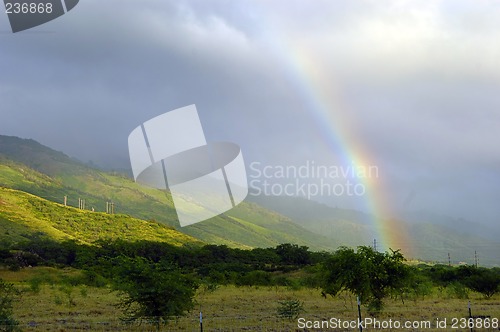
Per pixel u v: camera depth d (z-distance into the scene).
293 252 137.75
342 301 41.44
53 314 31.88
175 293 27.92
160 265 29.64
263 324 27.28
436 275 68.56
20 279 77.50
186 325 26.73
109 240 138.50
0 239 139.50
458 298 46.91
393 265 36.34
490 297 48.06
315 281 58.69
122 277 28.91
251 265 117.25
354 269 36.41
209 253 130.38
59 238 165.12
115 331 25.20
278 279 72.62
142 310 27.67
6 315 24.83
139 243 129.12
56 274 83.12
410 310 33.84
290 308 30.62
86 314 31.94
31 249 116.38
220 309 35.53
